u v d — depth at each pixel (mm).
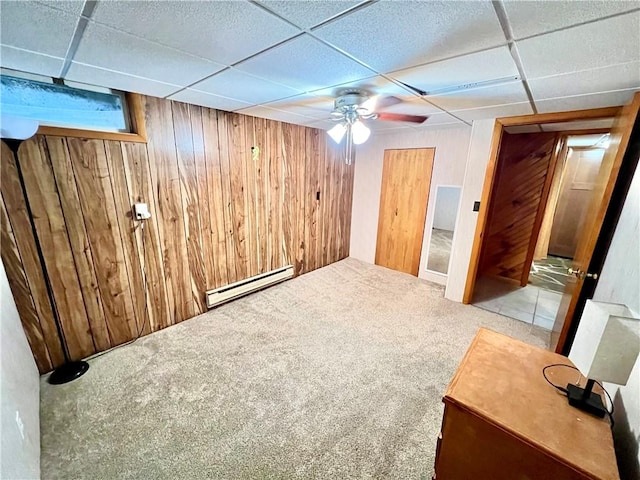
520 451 999
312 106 2564
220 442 1605
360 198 4723
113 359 2268
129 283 2430
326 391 1989
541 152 3713
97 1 955
